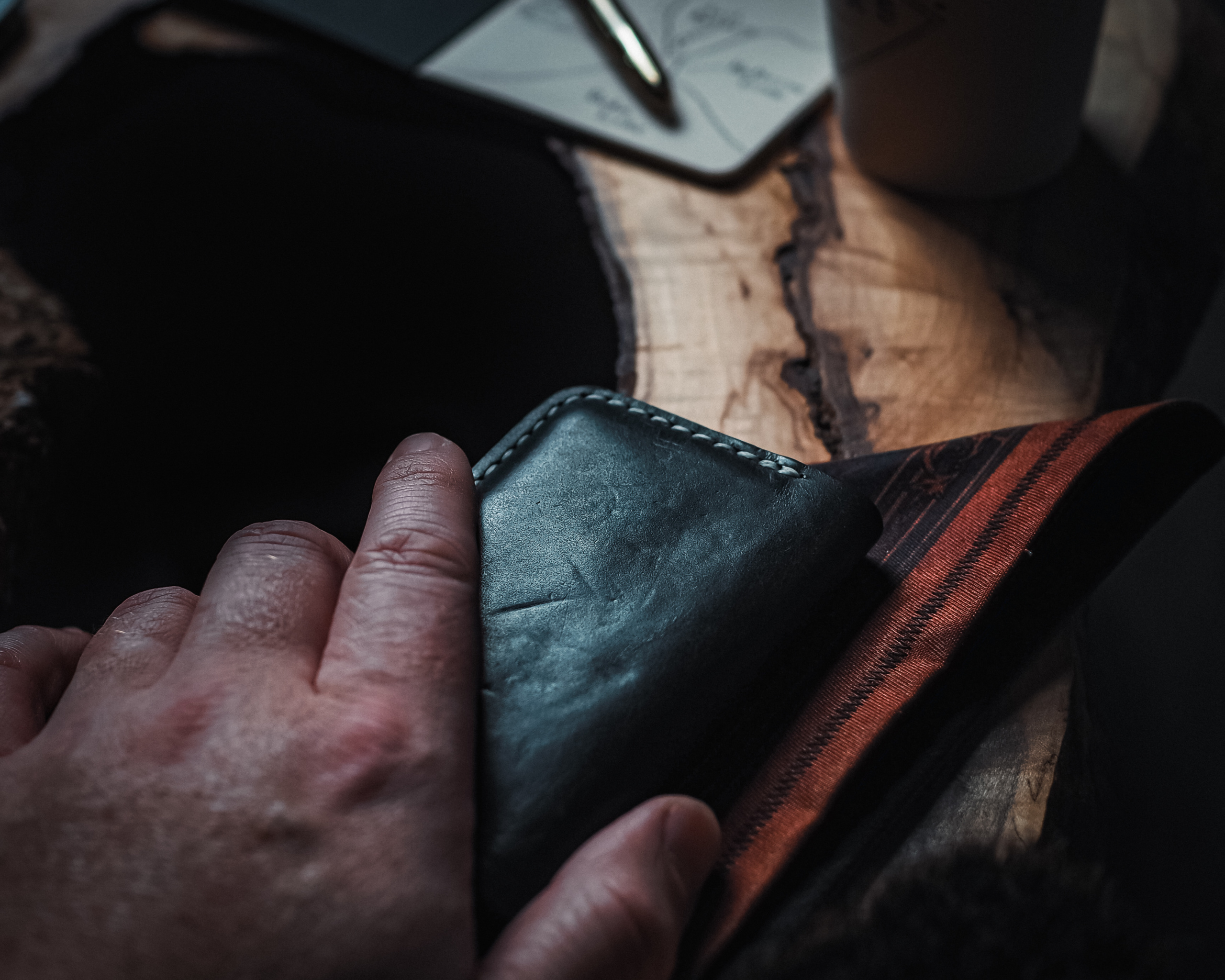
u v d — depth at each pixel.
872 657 0.28
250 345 0.38
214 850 0.24
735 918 0.25
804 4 0.45
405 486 0.28
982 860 0.24
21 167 0.43
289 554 0.28
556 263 0.39
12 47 0.48
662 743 0.26
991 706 0.28
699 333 0.37
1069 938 0.23
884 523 0.30
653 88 0.41
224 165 0.43
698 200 0.40
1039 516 0.29
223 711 0.26
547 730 0.26
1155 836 0.41
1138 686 0.41
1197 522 0.45
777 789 0.26
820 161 0.41
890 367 0.36
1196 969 0.24
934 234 0.39
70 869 0.24
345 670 0.26
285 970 0.23
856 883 0.26
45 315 0.39
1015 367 0.35
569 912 0.24
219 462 0.36
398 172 0.42
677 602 0.27
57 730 0.26
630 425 0.30
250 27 0.48
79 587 0.35
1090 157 0.40
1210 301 0.43
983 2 0.34
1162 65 0.43
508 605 0.27
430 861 0.24
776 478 0.28
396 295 0.39
